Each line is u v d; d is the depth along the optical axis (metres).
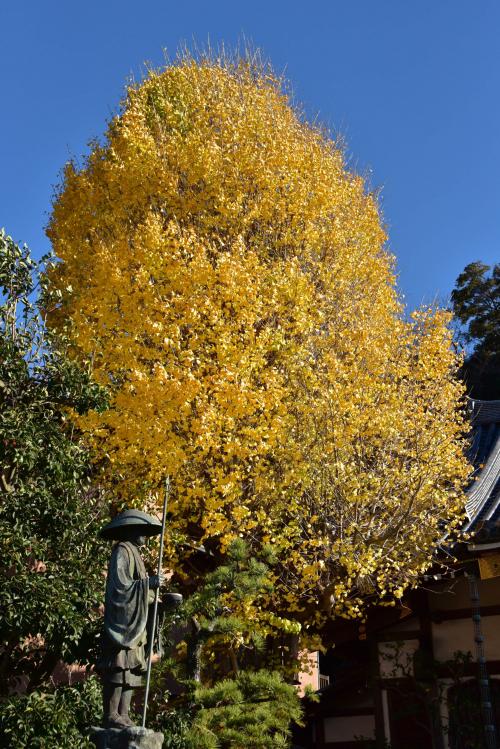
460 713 12.35
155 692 11.30
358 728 13.53
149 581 6.90
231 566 10.74
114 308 13.55
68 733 8.91
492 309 36.16
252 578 10.62
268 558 11.12
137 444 12.14
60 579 9.89
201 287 13.12
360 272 16.30
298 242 15.34
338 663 20.17
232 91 18.45
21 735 8.66
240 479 12.01
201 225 15.52
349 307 15.46
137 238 14.07
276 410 12.80
